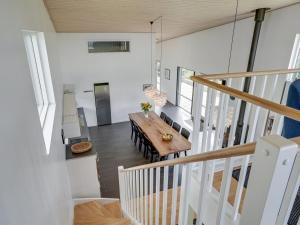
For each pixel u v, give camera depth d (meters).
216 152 1.00
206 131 2.15
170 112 9.85
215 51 6.74
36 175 1.33
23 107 1.22
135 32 7.94
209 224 1.95
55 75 4.11
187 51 8.54
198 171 2.20
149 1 3.95
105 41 7.88
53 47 4.70
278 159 0.65
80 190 4.30
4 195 0.76
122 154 6.50
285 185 0.70
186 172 1.29
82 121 6.23
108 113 8.73
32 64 2.63
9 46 1.07
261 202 0.73
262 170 0.70
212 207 1.88
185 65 8.86
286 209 0.74
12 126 0.96
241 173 1.45
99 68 8.12
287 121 1.60
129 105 8.95
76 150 4.21
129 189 3.12
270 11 4.76
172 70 10.23
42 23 2.80
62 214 2.55
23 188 1.02
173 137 5.59
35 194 1.25
